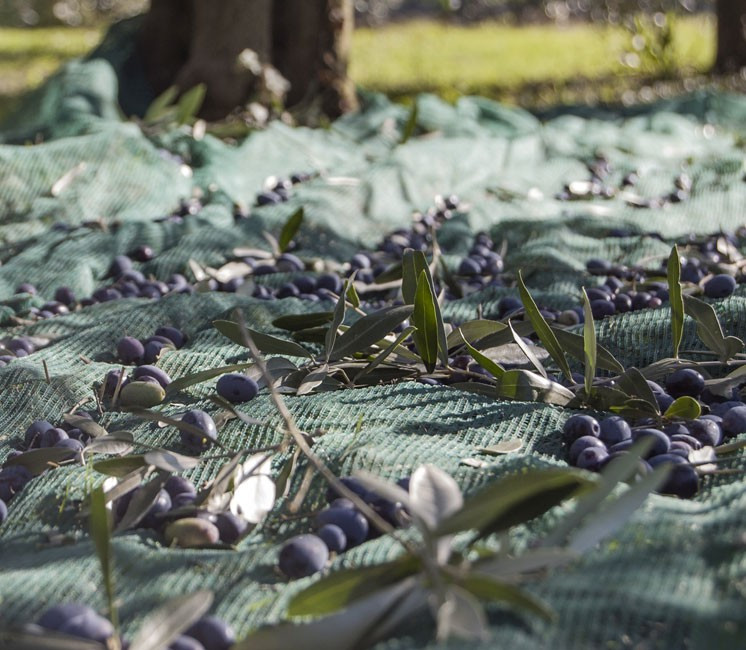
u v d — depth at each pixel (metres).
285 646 1.53
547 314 3.44
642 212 5.02
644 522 1.88
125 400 2.79
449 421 2.61
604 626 1.58
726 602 1.66
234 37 7.60
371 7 18.33
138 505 2.12
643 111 7.93
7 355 3.24
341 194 5.16
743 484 2.17
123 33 8.09
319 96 8.00
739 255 4.32
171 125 6.46
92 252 4.45
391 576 1.65
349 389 2.82
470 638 1.48
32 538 2.17
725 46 11.13
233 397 2.73
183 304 3.50
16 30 16.56
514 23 18.08
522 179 5.85
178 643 1.63
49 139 6.06
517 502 1.84
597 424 2.50
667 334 3.18
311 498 2.23
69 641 1.52
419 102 7.14
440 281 4.08
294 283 3.97
